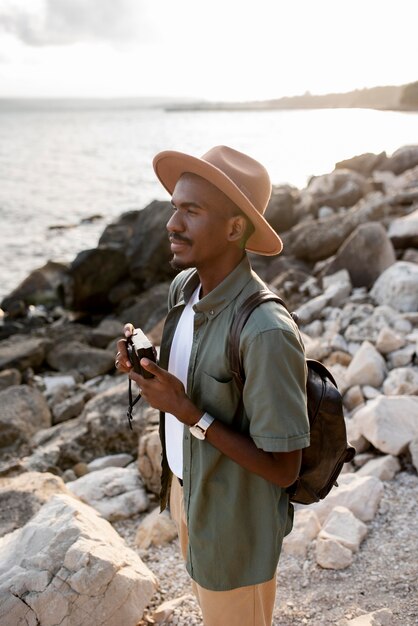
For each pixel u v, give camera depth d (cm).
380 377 480
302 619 271
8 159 6250
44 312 1255
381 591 281
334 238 920
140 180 4306
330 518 326
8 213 2877
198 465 185
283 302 174
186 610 276
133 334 190
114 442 490
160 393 175
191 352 182
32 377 757
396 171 1439
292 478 176
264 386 164
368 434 396
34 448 537
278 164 3684
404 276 643
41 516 286
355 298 680
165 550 342
